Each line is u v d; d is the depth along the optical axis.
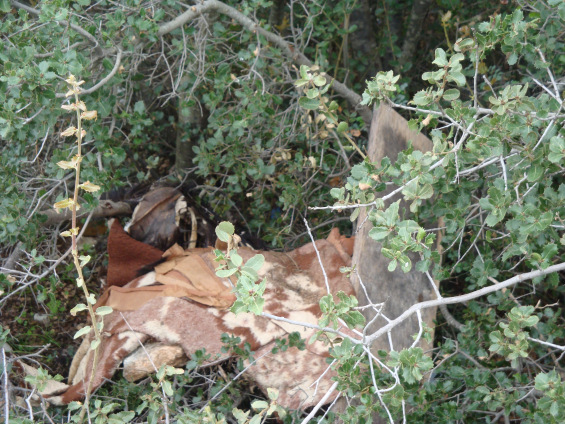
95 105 3.91
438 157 2.86
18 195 3.94
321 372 3.59
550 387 2.64
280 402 3.56
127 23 4.15
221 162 4.97
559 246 3.38
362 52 5.98
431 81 2.94
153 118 5.61
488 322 4.26
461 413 3.79
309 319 3.73
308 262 4.08
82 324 5.24
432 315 3.98
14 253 4.37
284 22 5.80
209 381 3.90
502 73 5.48
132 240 4.06
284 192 4.89
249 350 3.57
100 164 4.36
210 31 4.94
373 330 3.80
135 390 3.73
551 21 3.78
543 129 3.22
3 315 5.35
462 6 6.18
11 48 3.45
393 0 6.12
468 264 4.14
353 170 3.08
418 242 2.66
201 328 3.69
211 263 3.97
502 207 2.75
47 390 3.81
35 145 4.48
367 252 3.92
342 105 5.87
